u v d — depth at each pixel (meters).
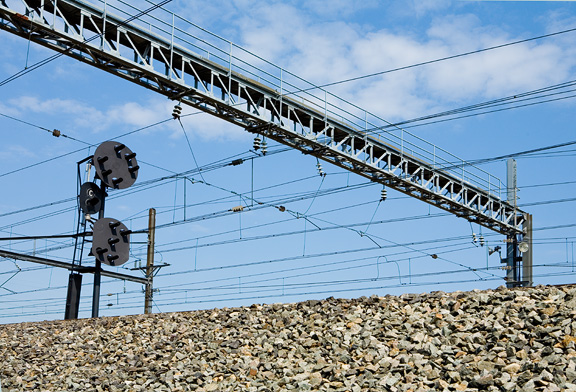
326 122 25.19
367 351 14.76
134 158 27.48
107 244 26.64
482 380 12.16
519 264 34.72
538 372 12.07
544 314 14.06
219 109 22.48
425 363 13.52
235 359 16.66
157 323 21.91
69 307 26.83
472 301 15.78
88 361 20.19
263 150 23.86
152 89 21.03
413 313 16.11
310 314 18.08
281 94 23.84
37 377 19.70
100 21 19.53
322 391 13.52
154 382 16.86
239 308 20.77
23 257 25.88
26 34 18.02
